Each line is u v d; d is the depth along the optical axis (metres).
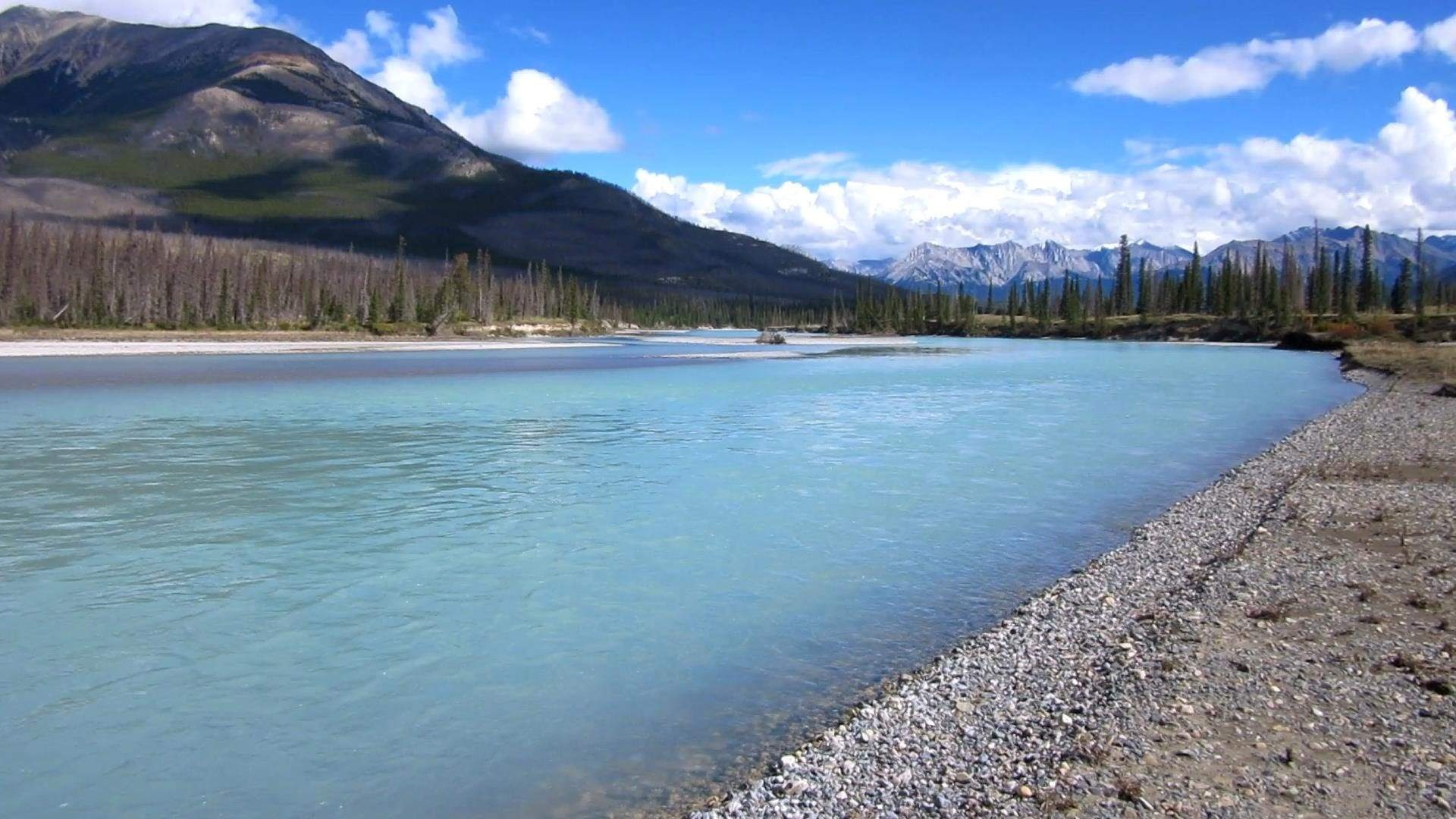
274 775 9.46
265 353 91.81
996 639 12.43
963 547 18.31
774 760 9.44
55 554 17.98
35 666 12.39
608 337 162.38
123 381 55.66
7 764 9.69
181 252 141.62
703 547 18.48
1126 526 19.91
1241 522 19.05
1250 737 8.95
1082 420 39.44
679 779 9.13
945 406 45.31
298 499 23.14
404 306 146.38
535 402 46.84
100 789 9.20
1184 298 161.50
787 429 36.50
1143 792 7.89
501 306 166.00
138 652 12.90
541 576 16.50
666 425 37.88
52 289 121.12
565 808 8.66
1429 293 147.62
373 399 47.59
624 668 12.22
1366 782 7.98
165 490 24.19
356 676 12.07
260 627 13.91
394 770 9.52
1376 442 29.55
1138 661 11.16
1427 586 13.97
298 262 191.88
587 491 24.19
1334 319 122.31
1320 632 11.99
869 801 8.09
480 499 23.19
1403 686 10.10
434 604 15.02
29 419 38.00
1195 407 44.69
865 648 12.77
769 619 14.13
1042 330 164.25
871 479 25.78
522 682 11.80
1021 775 8.37
